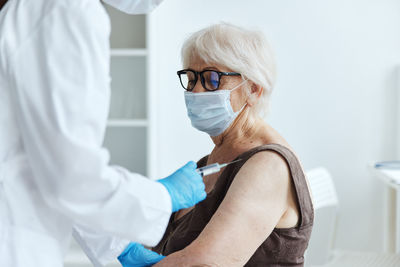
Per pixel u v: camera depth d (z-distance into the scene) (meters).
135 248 1.30
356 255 2.23
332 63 2.99
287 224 1.19
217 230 1.08
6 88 0.92
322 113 3.03
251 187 1.12
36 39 0.90
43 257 0.96
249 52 1.30
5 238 0.94
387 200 2.70
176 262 1.07
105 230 0.93
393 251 2.69
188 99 1.37
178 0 3.06
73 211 0.89
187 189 1.04
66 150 0.84
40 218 0.96
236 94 1.33
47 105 0.86
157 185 0.99
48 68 0.86
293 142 3.05
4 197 0.95
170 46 3.09
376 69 2.97
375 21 2.95
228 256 1.07
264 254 1.20
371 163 2.74
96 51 0.88
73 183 0.86
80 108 0.86
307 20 2.98
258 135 1.33
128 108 2.93
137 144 3.04
